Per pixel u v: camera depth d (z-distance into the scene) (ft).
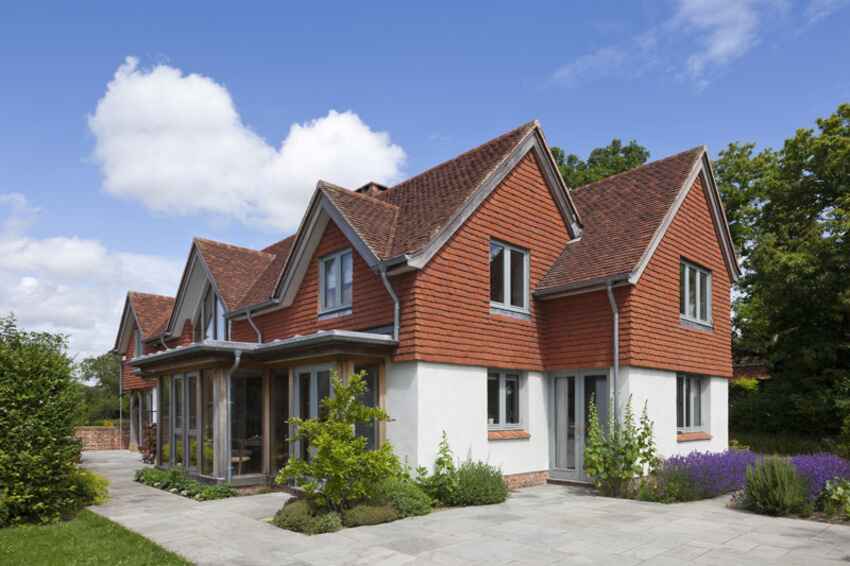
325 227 49.62
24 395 33.65
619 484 41.19
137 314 89.81
